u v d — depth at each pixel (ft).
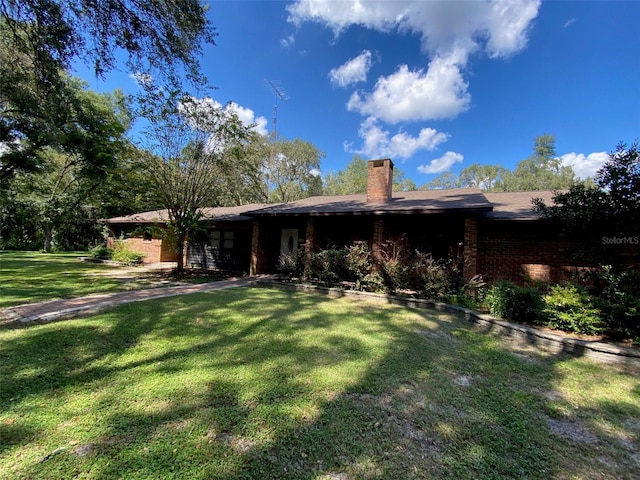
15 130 42.63
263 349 13.46
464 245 26.37
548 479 6.63
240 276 38.70
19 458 6.59
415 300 23.84
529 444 7.78
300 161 106.73
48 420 7.91
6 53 26.05
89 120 44.06
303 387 10.15
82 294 24.22
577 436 8.25
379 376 11.20
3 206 63.16
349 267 29.27
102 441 7.21
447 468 6.78
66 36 20.40
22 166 47.52
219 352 12.94
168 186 35.83
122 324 16.11
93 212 76.07
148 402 8.93
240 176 43.96
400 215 30.53
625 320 15.02
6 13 19.75
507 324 17.17
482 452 7.36
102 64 22.18
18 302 20.75
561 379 11.72
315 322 18.13
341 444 7.43
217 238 47.37
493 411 9.24
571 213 17.87
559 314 16.38
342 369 11.66
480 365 12.72
